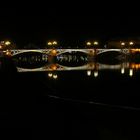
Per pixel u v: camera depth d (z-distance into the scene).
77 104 25.95
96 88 60.75
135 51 146.88
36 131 19.72
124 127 21.58
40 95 27.61
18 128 19.97
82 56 150.62
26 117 22.00
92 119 22.66
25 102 25.11
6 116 21.98
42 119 21.84
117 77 83.31
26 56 139.12
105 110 24.64
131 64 128.88
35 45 135.00
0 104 24.25
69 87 59.25
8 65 35.09
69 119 22.31
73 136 19.48
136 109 25.08
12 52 116.31
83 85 65.25
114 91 56.44
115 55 149.62
